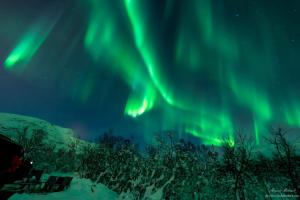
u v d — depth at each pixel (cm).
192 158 3041
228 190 2420
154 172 2333
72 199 1692
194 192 2458
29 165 1034
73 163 5022
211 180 2667
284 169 2284
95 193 2125
